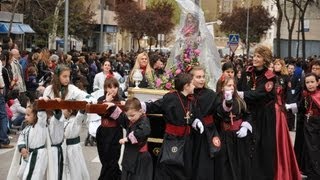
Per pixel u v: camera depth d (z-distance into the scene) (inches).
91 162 436.1
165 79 351.6
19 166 312.5
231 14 2795.3
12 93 563.5
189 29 383.6
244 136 311.0
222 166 302.8
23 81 585.9
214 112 299.7
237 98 311.6
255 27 2608.3
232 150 309.9
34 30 1487.5
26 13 1471.5
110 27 2269.9
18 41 1246.9
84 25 1744.6
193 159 293.9
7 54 561.0
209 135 294.0
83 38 1843.0
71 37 1770.4
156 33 2230.6
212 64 385.4
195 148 294.7
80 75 675.4
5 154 460.8
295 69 704.4
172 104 290.5
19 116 570.3
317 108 378.6
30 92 580.1
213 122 301.7
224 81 313.4
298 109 391.2
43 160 302.8
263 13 2630.4
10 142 513.3
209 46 386.9
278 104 341.1
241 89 341.1
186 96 293.3
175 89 299.6
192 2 388.2
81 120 311.7
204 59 383.2
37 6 1486.2
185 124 290.4
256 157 330.6
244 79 339.9
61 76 313.3
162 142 313.0
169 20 2234.3
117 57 1023.6
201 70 296.7
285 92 451.5
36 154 302.4
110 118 323.9
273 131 333.4
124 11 2255.2
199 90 298.0
